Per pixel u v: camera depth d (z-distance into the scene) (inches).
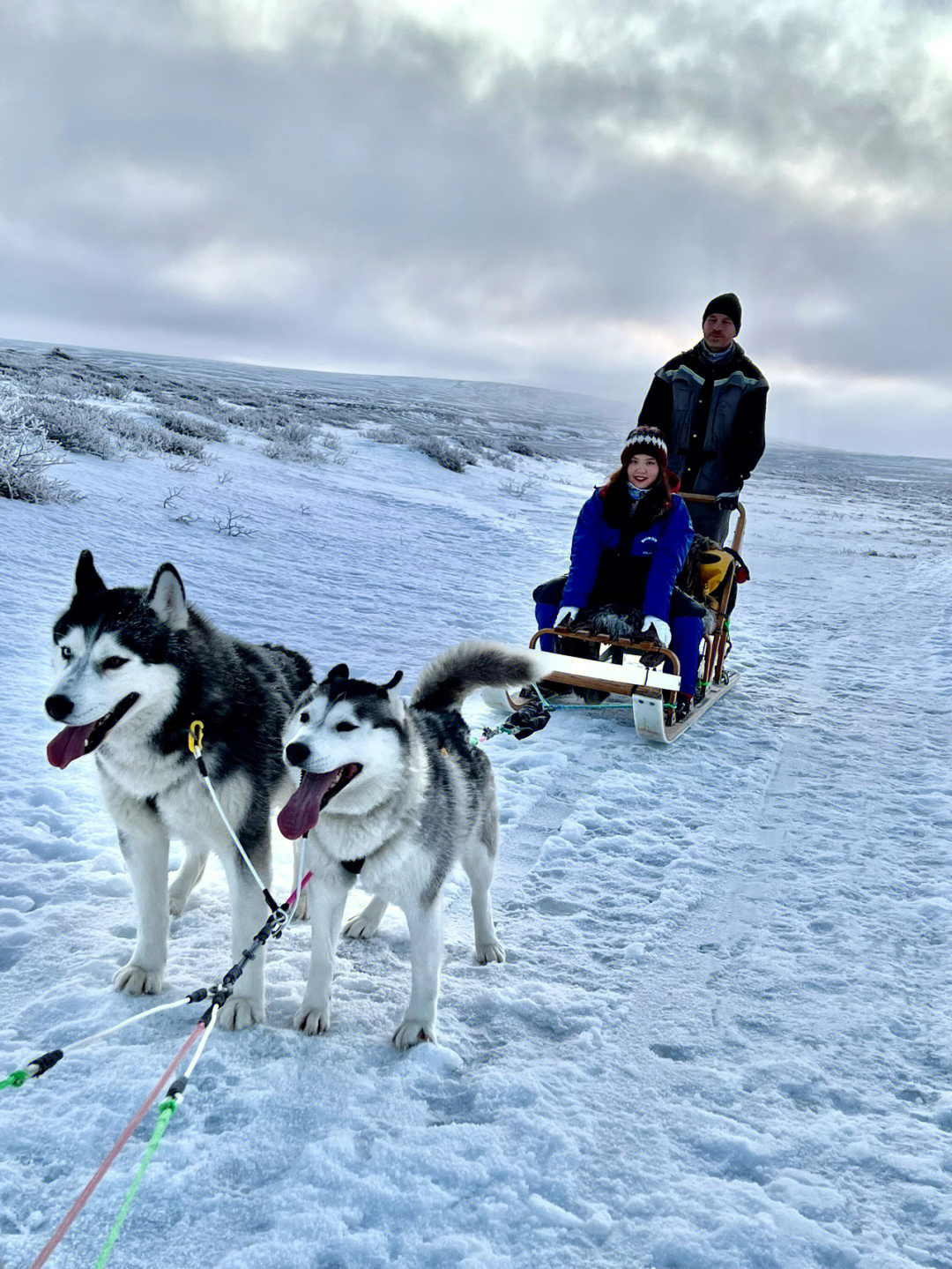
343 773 114.5
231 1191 95.0
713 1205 95.9
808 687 346.3
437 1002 132.0
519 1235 91.1
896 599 589.6
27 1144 98.9
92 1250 87.0
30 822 179.9
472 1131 104.3
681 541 256.1
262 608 364.2
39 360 1358.3
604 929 156.6
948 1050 125.4
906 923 162.6
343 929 151.2
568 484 1161.4
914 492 1969.7
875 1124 110.0
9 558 358.3
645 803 215.3
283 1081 111.6
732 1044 125.4
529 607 437.1
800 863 187.0
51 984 129.9
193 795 123.4
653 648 245.8
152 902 128.5
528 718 235.6
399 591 437.1
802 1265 89.3
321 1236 89.2
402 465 962.1
